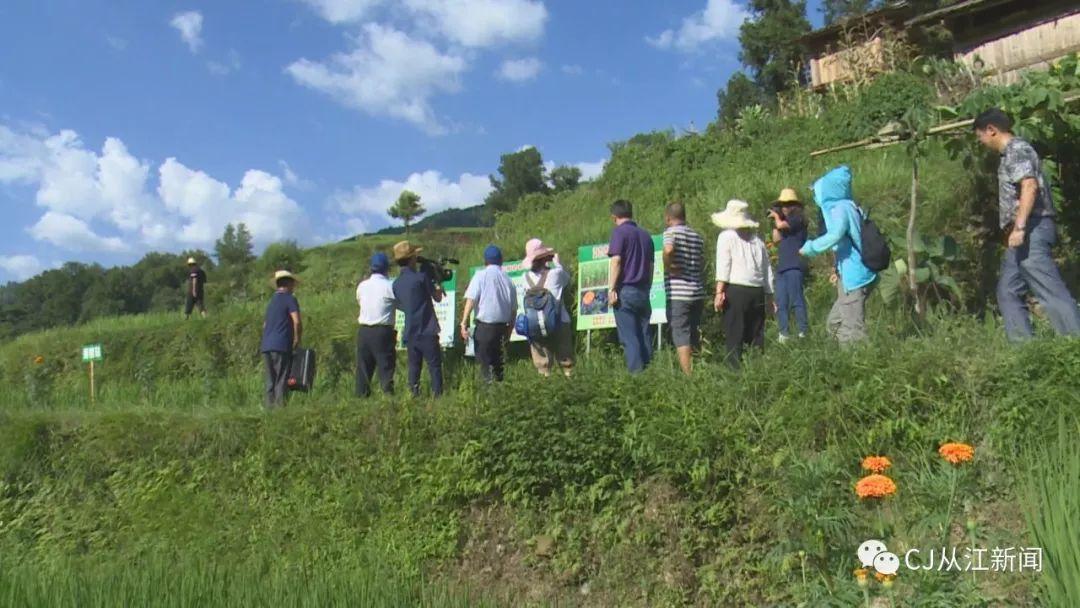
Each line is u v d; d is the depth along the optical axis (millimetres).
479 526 8125
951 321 8805
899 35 24188
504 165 79750
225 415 10406
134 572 7688
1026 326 7570
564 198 24922
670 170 21328
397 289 11070
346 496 8969
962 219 11508
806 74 34219
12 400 16359
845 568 5977
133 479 10492
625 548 7156
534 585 7520
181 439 10398
